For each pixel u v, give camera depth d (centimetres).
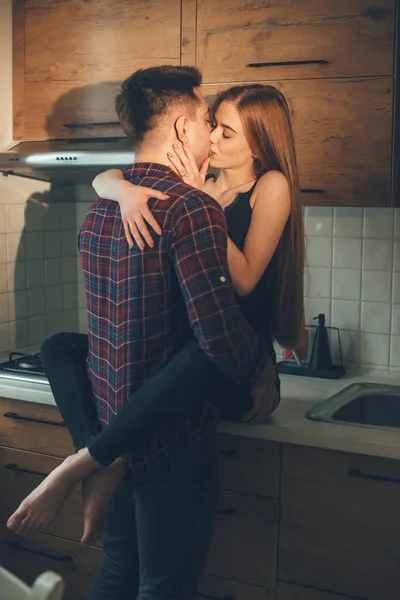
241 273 182
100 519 163
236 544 206
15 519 162
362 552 191
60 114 257
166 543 171
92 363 178
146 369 163
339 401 218
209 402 182
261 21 224
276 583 202
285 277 197
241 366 158
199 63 233
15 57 262
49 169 249
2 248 273
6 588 83
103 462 160
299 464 196
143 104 167
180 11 234
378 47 212
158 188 163
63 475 161
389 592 189
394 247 251
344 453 190
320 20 217
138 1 240
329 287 262
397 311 253
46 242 293
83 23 249
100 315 171
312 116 222
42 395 226
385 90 212
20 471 238
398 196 216
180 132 167
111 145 239
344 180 221
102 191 170
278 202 188
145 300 160
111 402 169
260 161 197
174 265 158
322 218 260
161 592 173
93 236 171
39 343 292
